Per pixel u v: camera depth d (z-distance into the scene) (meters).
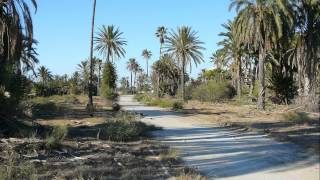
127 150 15.13
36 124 18.47
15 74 18.12
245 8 42.31
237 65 66.00
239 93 66.56
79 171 10.74
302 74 46.06
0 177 9.33
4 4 23.64
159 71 87.19
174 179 10.95
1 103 16.56
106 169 11.30
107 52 75.31
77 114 30.23
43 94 62.59
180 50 71.75
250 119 30.45
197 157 14.81
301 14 43.72
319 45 43.53
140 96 77.00
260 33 42.28
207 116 33.19
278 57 52.47
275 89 52.50
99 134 18.66
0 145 12.94
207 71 102.75
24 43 27.34
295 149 16.81
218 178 11.78
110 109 37.44
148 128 22.45
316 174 12.62
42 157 12.34
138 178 10.83
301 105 43.72
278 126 25.25
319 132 22.09
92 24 37.12
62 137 15.95
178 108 43.25
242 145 17.78
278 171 12.91
